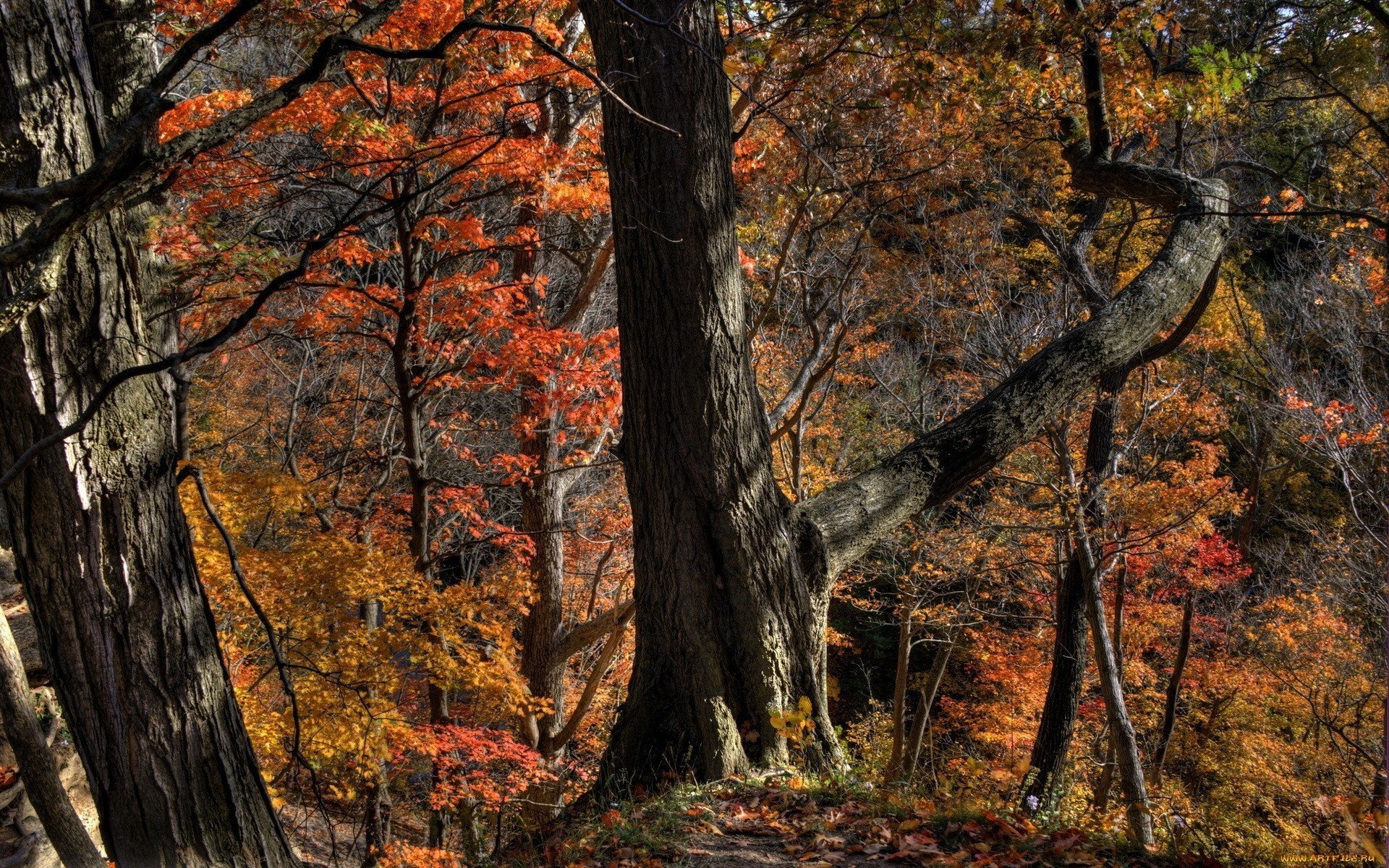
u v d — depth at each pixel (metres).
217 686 4.14
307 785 10.16
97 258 3.77
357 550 7.67
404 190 7.10
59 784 3.21
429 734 7.82
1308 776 13.84
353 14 6.39
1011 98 9.06
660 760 5.92
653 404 5.93
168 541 4.02
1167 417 12.80
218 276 6.38
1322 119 11.91
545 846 5.11
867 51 7.02
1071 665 11.58
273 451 14.30
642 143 5.70
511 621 12.55
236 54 9.08
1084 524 10.60
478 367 9.43
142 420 3.92
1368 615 13.45
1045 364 7.38
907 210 12.12
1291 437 12.42
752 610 5.88
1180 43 9.38
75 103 3.65
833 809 4.99
